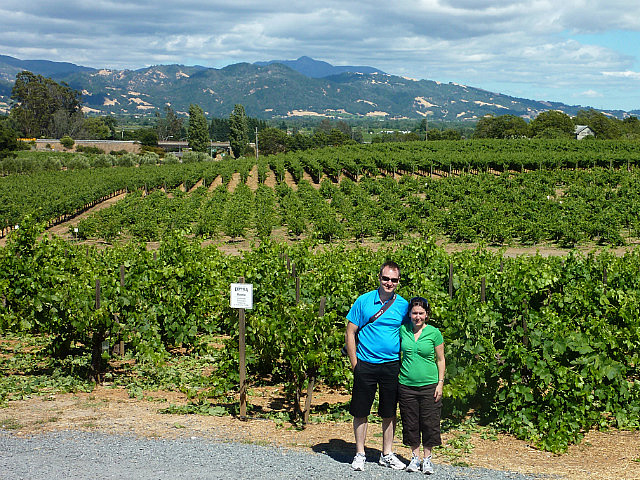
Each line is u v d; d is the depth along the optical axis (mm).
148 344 9547
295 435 6891
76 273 12055
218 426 7141
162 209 35688
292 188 51656
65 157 92500
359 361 5645
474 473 5723
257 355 8500
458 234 29969
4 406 7820
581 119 136000
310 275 12656
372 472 5617
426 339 5598
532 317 7555
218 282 12242
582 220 29266
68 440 6383
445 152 67938
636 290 11508
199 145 131375
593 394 7484
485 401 7727
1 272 10719
